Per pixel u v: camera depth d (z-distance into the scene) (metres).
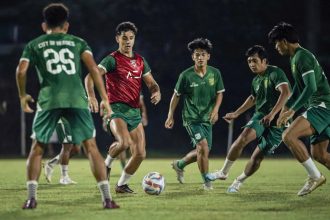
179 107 94.31
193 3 96.50
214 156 78.50
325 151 24.34
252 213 20.05
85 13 98.94
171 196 25.20
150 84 27.06
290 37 23.50
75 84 20.36
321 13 105.00
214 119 28.53
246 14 96.31
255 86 27.59
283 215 19.64
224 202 23.06
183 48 97.88
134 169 26.06
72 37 20.64
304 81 22.86
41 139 20.28
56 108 20.11
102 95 20.44
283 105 26.06
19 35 108.75
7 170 46.22
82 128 20.36
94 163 20.59
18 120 89.44
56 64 20.17
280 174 40.62
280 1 96.94
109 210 20.55
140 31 99.19
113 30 100.31
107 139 91.25
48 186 30.55
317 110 23.53
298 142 23.39
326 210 20.86
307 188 24.06
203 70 28.56
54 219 18.61
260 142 26.78
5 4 122.62
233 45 96.75
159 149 93.62
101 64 26.03
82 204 22.39
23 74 20.05
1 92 93.50
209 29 97.06
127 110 26.00
